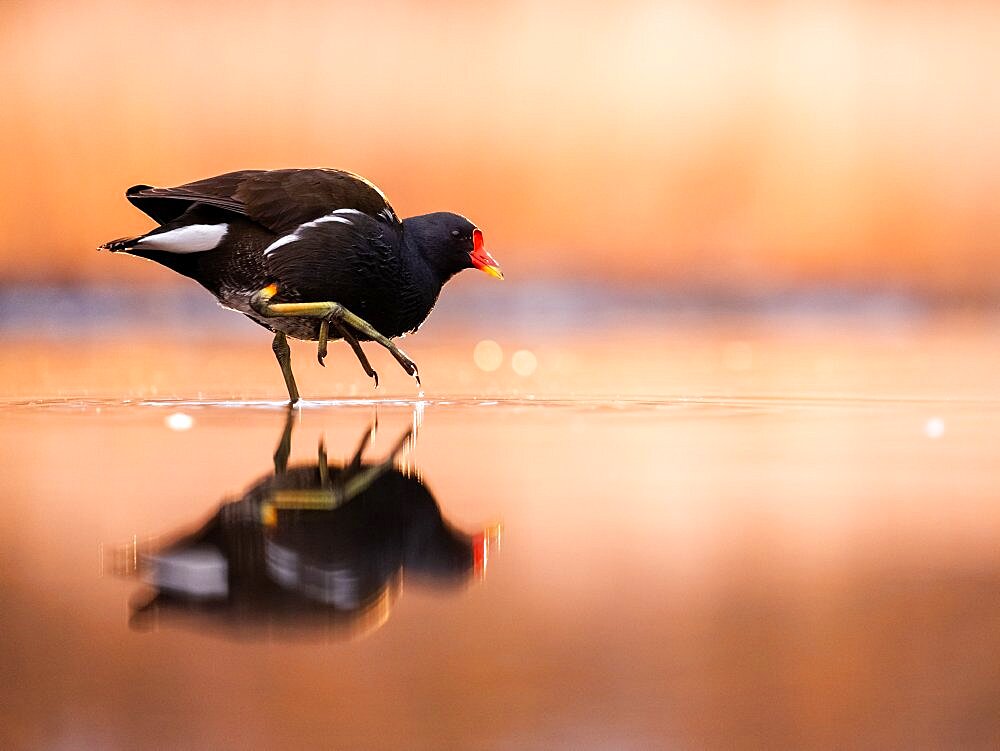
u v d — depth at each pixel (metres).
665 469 8.41
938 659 4.36
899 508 7.11
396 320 11.59
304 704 3.92
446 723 3.75
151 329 21.22
